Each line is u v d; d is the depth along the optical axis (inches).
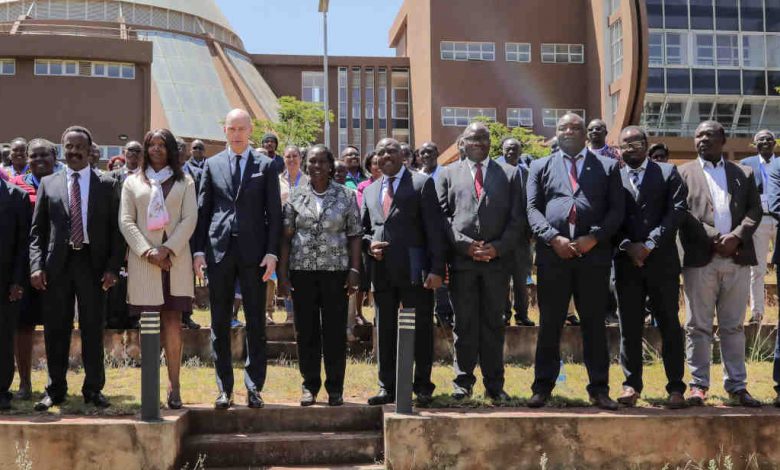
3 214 294.2
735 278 303.0
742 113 1758.1
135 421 267.1
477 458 272.2
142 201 286.7
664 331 297.1
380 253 299.0
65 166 298.5
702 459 274.5
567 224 291.7
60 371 294.8
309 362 303.6
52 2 2159.2
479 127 309.0
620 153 336.5
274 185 297.1
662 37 1722.4
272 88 2217.0
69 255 292.2
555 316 294.8
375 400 299.4
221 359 291.7
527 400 300.4
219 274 290.4
